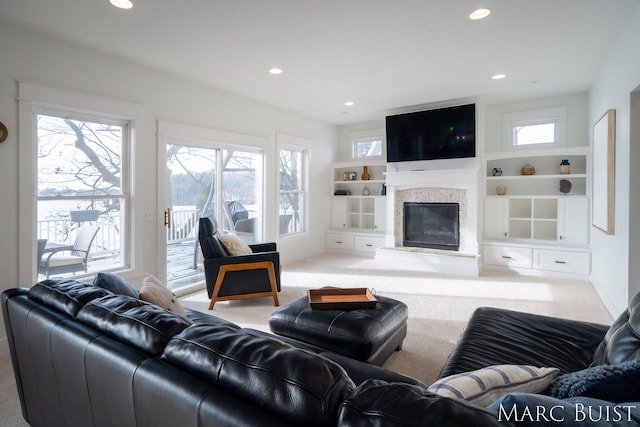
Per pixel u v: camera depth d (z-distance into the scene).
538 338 1.78
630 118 2.71
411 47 3.12
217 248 3.56
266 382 0.77
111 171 3.31
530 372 1.08
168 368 0.93
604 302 3.54
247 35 2.85
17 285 2.66
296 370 0.78
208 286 3.49
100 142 3.23
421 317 3.21
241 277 3.53
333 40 2.96
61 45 2.86
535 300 3.67
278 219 5.27
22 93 2.62
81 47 2.99
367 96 4.68
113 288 1.71
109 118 3.27
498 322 1.97
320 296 2.55
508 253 4.83
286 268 5.17
